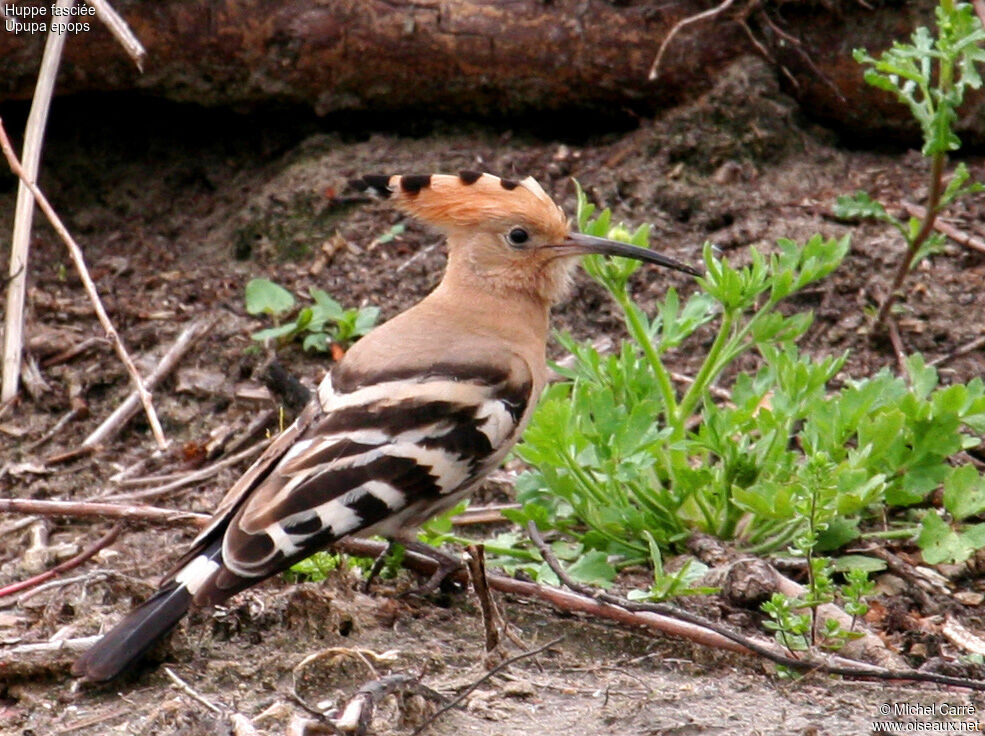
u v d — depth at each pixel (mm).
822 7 12375
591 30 12484
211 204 13156
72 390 11312
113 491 10320
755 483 9148
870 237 11953
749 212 12156
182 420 11109
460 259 9461
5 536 9805
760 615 8586
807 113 12836
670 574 8820
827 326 11469
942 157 10305
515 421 8875
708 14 12195
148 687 7852
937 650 8367
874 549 9234
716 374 9477
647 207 12289
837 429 8977
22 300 11375
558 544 9375
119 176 13242
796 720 7512
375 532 8484
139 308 12008
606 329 11633
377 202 12609
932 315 11383
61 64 12477
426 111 13062
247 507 7867
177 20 12414
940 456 9211
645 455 8680
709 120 12555
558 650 8258
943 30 9711
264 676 7855
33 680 7914
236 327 11773
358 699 7238
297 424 8547
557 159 12766
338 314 11523
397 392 8445
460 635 8414
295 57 12586
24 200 11422
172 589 7523
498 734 7312
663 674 8039
